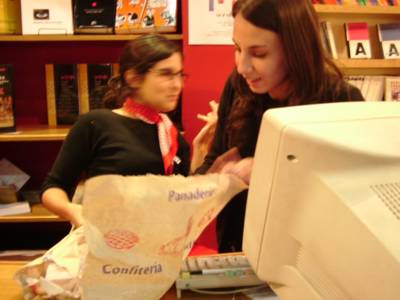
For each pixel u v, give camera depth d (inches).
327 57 47.6
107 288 27.5
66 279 35.4
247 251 33.5
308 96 45.8
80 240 35.4
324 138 26.9
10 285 42.3
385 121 29.0
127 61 60.5
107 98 72.1
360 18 114.6
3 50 111.0
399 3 109.3
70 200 58.4
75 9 101.9
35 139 97.2
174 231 27.1
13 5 101.0
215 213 30.8
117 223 25.9
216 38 95.9
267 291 39.4
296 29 42.2
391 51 112.2
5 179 105.0
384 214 24.1
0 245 112.1
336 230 25.4
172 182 26.7
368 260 23.2
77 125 61.4
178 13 101.5
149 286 28.2
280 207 29.1
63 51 111.5
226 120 56.5
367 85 111.2
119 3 100.5
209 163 57.6
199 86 97.7
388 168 26.9
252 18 41.8
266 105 51.0
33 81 112.6
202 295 39.3
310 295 28.5
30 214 99.7
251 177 31.9
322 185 26.6
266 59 43.6
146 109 61.5
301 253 29.1
